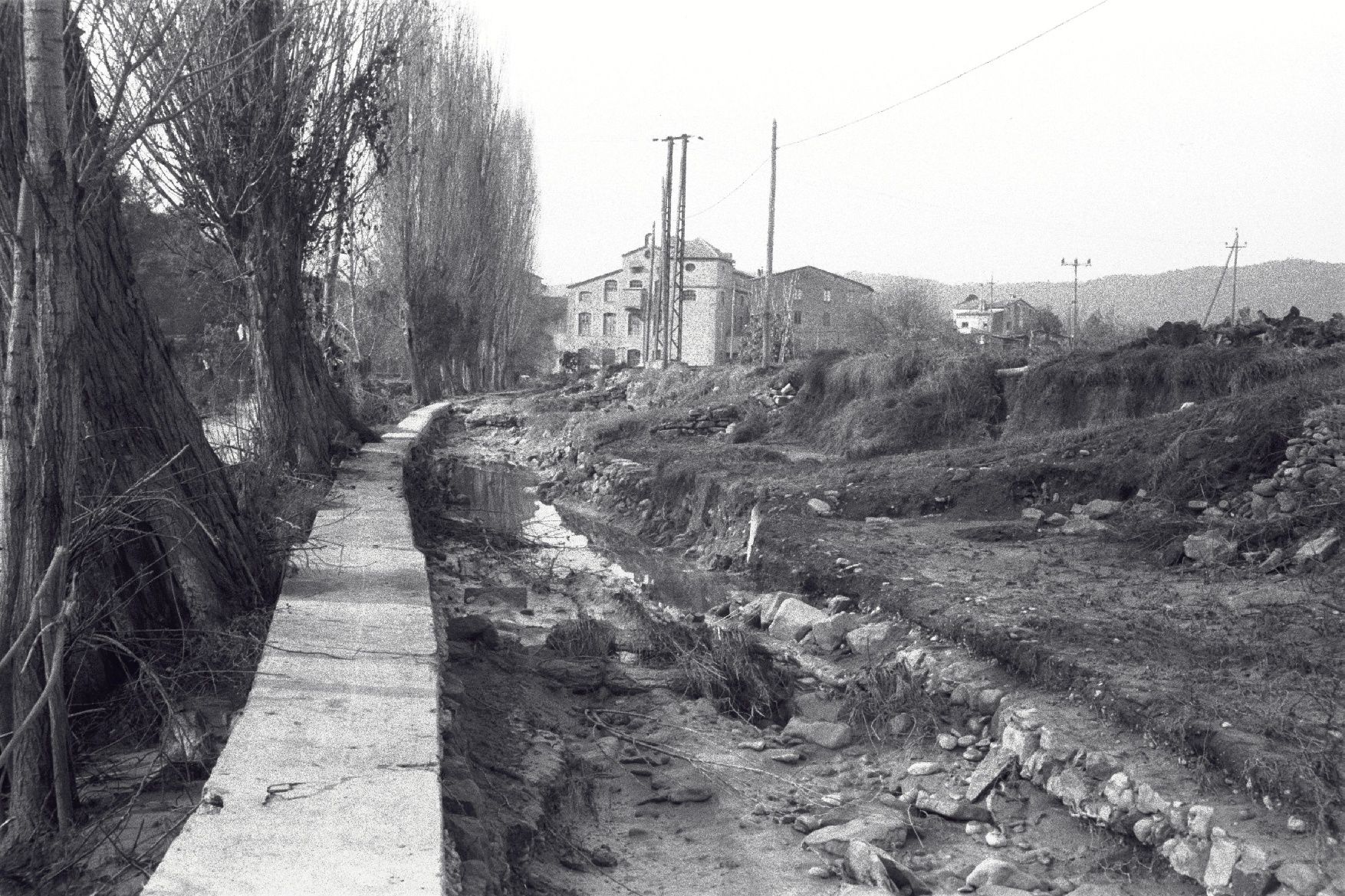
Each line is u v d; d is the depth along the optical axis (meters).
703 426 23.69
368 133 15.62
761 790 7.11
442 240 39.75
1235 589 9.66
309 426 15.40
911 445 18.12
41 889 4.48
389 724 5.39
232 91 12.32
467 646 9.47
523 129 56.25
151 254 17.22
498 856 5.16
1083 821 6.22
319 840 4.12
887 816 6.61
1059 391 16.94
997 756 7.01
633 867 5.96
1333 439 11.78
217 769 4.77
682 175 38.88
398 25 16.11
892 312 48.34
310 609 7.58
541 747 7.26
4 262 5.38
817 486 15.05
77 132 5.33
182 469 7.30
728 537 15.05
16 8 5.16
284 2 12.51
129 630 6.75
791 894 5.65
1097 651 7.74
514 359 66.38
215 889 3.71
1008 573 10.69
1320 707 6.34
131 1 6.64
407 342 40.94
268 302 14.05
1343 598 8.83
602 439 23.84
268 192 13.26
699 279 68.12
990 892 5.53
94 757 5.96
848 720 8.23
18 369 4.89
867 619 10.04
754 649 9.81
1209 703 6.51
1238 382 14.89
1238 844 5.28
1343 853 5.06
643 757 7.55
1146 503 12.69
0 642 4.91
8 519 4.91
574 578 13.80
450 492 20.19
